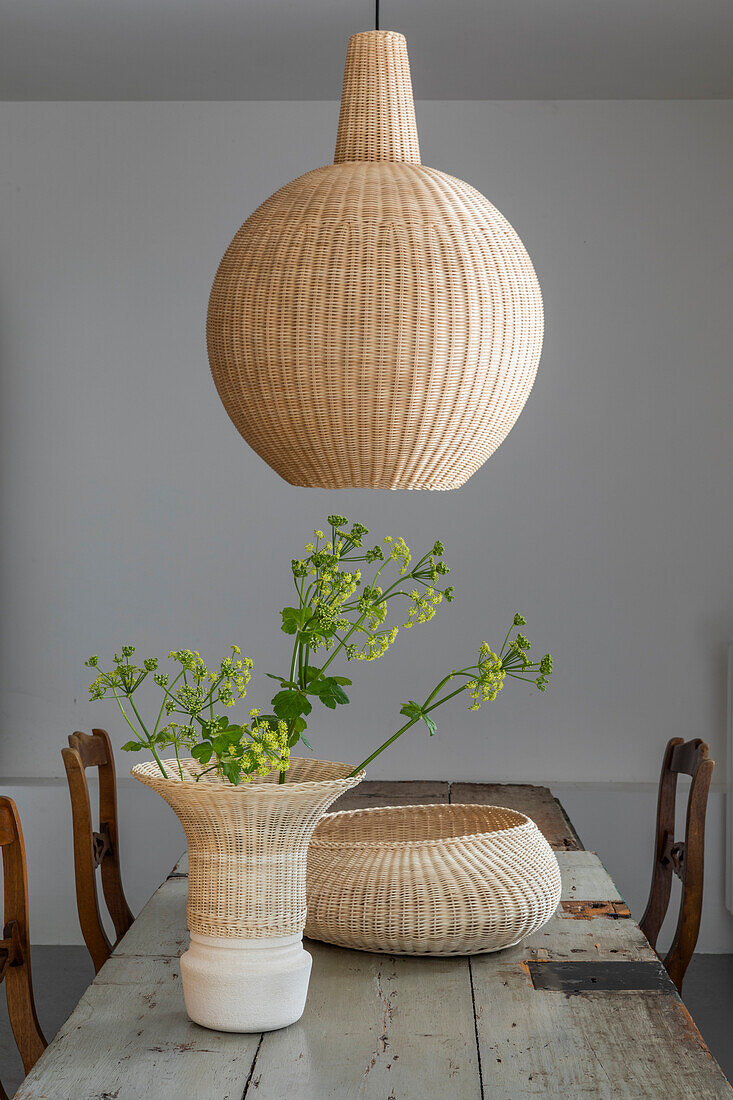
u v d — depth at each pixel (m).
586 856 2.38
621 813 3.89
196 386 4.11
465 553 4.11
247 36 3.45
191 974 1.48
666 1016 1.54
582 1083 1.35
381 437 1.52
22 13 3.28
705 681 4.07
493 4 3.20
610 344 4.06
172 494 4.12
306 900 1.60
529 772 4.11
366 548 4.11
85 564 4.14
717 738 4.07
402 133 1.61
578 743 4.10
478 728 4.11
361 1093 1.32
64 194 4.10
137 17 3.30
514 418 1.63
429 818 2.24
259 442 1.63
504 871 1.74
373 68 1.61
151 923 1.96
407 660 4.11
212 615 4.12
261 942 1.47
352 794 3.12
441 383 1.49
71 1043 1.45
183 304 4.10
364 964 1.73
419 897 1.70
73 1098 1.30
